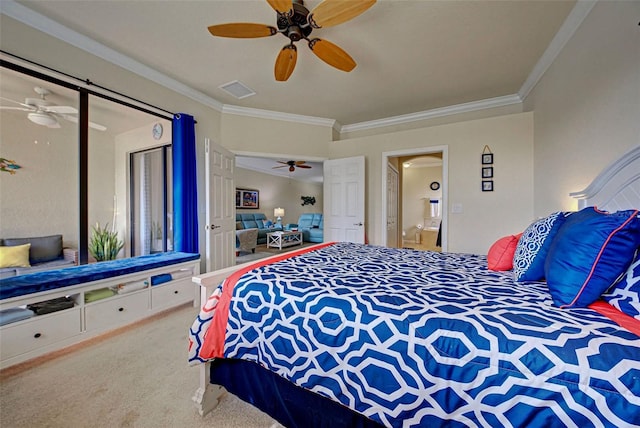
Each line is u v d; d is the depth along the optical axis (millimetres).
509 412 700
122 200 3670
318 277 1292
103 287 2002
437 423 783
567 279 929
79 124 2365
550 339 721
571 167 2029
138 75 2623
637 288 832
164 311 2594
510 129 3025
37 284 1672
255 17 1958
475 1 1780
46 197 3031
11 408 1320
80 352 1842
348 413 1003
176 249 2988
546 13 1880
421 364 817
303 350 1024
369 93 3174
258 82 2936
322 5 1498
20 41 1892
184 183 2977
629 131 1396
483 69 2631
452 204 3334
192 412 1309
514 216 3016
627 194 1312
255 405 1231
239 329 1188
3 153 2795
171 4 1829
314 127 4086
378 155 3854
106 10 1883
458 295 1043
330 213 4074
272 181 9203
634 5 1347
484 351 754
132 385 1499
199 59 2498
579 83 1899
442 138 3404
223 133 3553
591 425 625
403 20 1948
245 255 6012
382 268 1511
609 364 643
